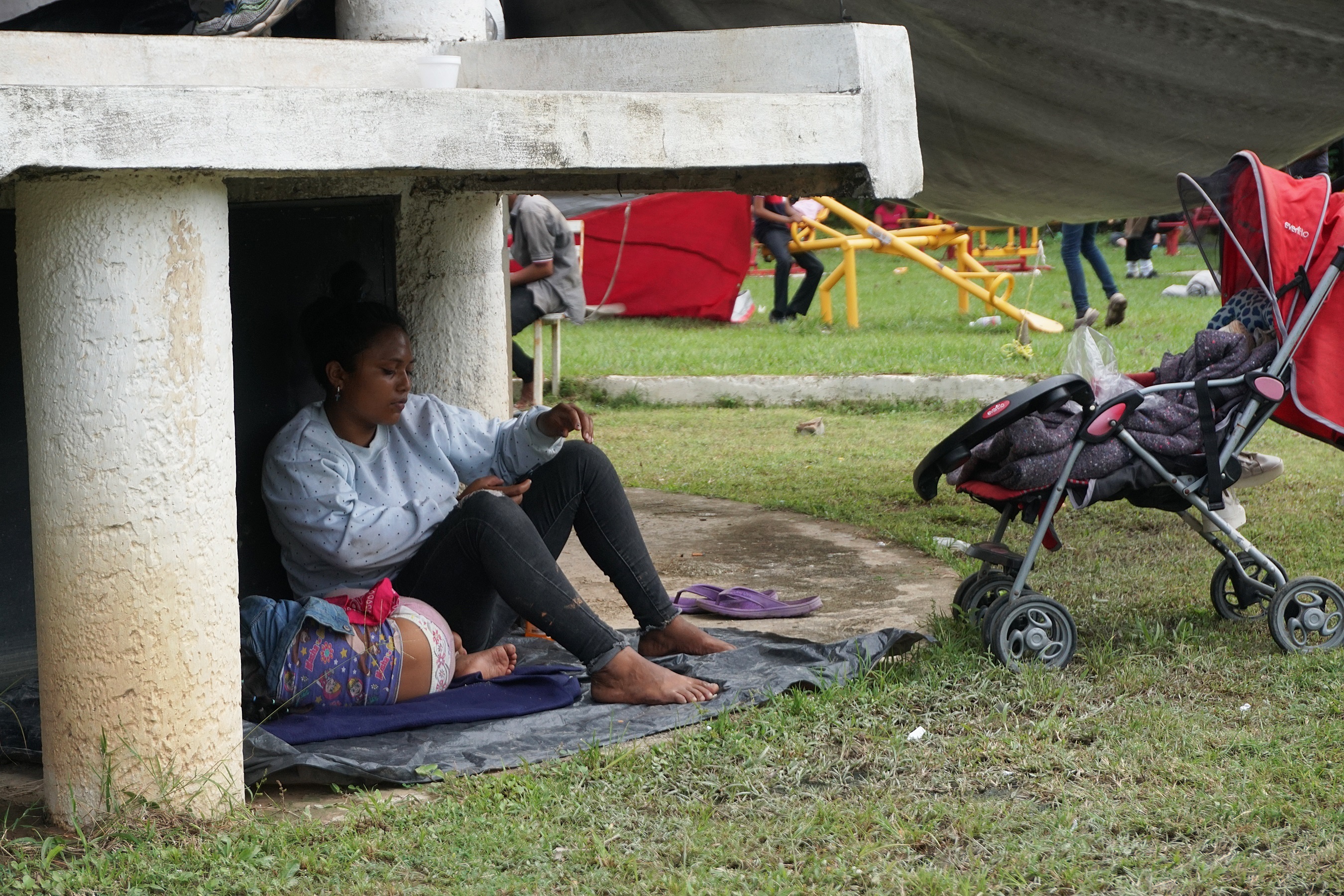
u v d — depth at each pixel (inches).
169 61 189.6
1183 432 196.5
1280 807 139.3
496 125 134.3
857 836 137.1
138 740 137.1
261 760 151.9
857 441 441.1
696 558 283.0
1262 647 199.5
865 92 156.3
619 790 149.4
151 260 130.0
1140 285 928.3
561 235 506.0
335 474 174.9
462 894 124.9
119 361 130.3
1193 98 277.7
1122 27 262.8
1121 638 206.7
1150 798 143.9
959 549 208.1
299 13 239.3
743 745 159.8
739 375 546.0
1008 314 713.6
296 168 125.3
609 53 182.1
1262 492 328.2
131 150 118.3
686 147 145.9
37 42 180.2
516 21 305.7
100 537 132.7
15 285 172.4
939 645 197.6
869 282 1060.5
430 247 211.8
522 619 208.2
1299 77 265.9
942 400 517.3
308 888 127.7
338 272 195.8
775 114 150.5
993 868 129.7
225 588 142.0
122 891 126.6
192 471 135.9
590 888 125.9
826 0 272.5
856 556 279.7
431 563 178.5
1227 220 204.4
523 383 515.5
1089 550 273.9
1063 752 157.6
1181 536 283.0
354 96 127.3
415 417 186.7
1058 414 200.7
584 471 189.0
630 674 176.6
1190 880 125.0
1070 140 299.6
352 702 170.6
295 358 196.1
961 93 292.4
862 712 171.5
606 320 814.5
